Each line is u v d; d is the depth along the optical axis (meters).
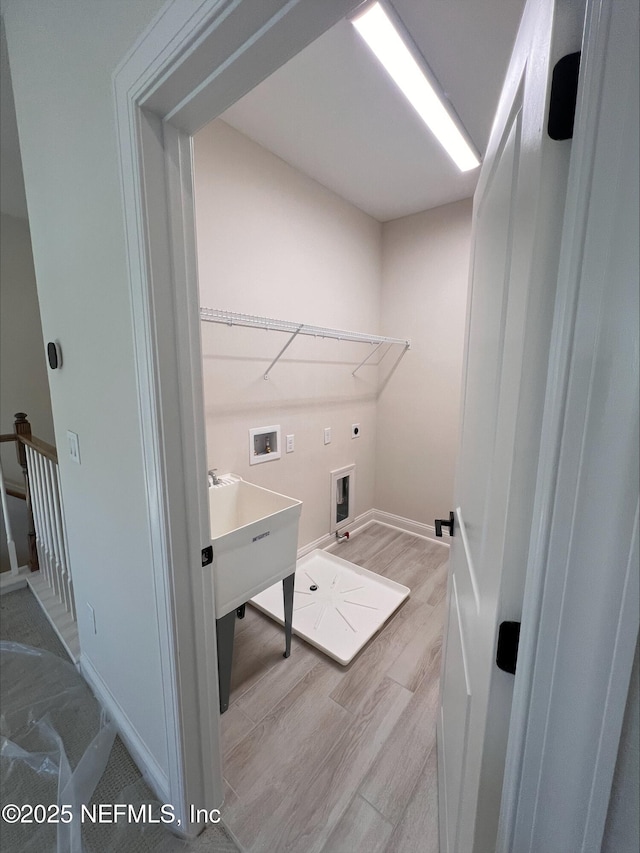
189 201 0.81
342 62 1.36
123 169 0.75
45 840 1.03
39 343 3.19
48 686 1.54
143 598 1.03
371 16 1.17
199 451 0.91
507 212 0.59
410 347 2.82
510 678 0.50
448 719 1.03
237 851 1.02
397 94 1.52
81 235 0.97
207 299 1.76
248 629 1.89
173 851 1.01
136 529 1.00
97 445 1.11
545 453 0.38
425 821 1.09
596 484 0.33
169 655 0.93
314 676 1.60
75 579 1.51
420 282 2.71
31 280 3.13
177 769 1.01
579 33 0.36
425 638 1.84
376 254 2.81
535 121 0.43
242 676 1.60
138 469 0.94
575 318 0.34
